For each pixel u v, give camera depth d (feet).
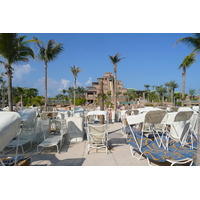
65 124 19.43
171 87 161.89
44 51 38.17
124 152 14.61
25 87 106.63
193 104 124.16
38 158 13.09
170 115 12.78
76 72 72.95
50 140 15.38
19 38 21.99
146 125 21.01
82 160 12.57
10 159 9.86
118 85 232.32
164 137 16.78
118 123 32.30
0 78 78.13
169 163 11.82
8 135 6.77
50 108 44.88
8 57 21.76
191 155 10.57
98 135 14.80
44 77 39.88
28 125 16.80
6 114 7.42
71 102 131.13
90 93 213.66
